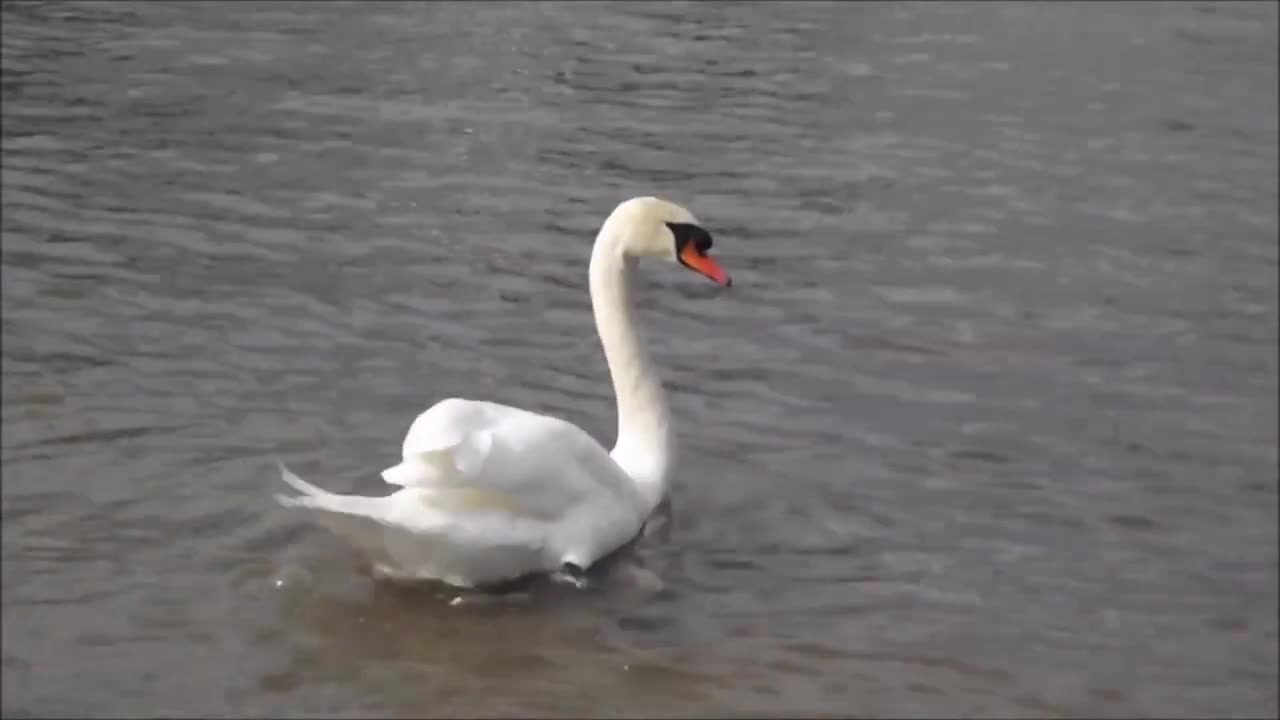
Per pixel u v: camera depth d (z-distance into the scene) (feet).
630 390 33.30
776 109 59.31
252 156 53.47
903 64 64.64
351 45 65.87
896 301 43.96
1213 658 29.07
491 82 61.62
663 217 32.89
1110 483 35.04
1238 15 72.18
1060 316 43.27
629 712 26.86
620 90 61.11
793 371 39.86
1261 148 55.98
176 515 31.94
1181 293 44.78
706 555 31.68
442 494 29.01
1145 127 58.03
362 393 37.58
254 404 36.76
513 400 37.81
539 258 46.11
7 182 50.62
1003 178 53.16
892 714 26.99
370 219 48.44
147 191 50.19
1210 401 38.83
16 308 41.34
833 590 30.68
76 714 26.13
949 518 33.53
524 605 29.60
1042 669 28.50
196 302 42.16
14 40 66.13
